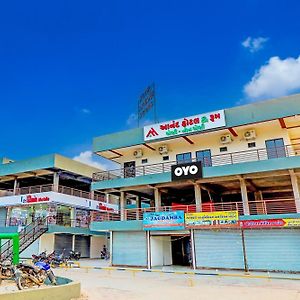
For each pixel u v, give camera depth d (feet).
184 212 72.02
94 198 125.39
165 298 37.50
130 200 122.01
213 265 68.74
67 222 110.42
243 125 71.51
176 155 83.92
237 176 71.67
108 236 124.88
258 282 50.93
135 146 85.15
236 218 66.23
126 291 42.91
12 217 113.39
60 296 33.50
